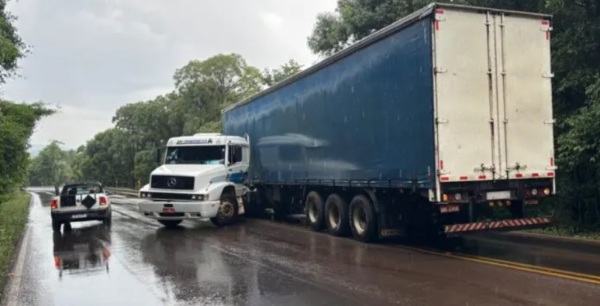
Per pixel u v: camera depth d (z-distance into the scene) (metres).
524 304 6.18
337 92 12.43
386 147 10.46
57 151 146.88
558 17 12.71
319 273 8.37
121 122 72.31
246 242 12.41
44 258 11.04
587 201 12.75
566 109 12.83
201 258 10.29
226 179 16.67
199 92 51.38
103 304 6.95
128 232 15.41
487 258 9.27
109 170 86.62
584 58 12.17
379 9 19.45
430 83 9.12
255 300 6.81
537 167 9.80
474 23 9.42
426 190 9.34
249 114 18.92
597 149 11.05
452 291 6.92
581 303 6.15
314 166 13.72
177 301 6.93
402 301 6.50
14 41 16.83
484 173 9.34
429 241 11.66
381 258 9.57
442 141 9.03
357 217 11.89
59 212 16.70
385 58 10.45
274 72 40.88
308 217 14.48
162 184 16.03
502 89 9.59
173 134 57.72
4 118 17.16
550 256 9.30
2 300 7.30
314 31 23.45
